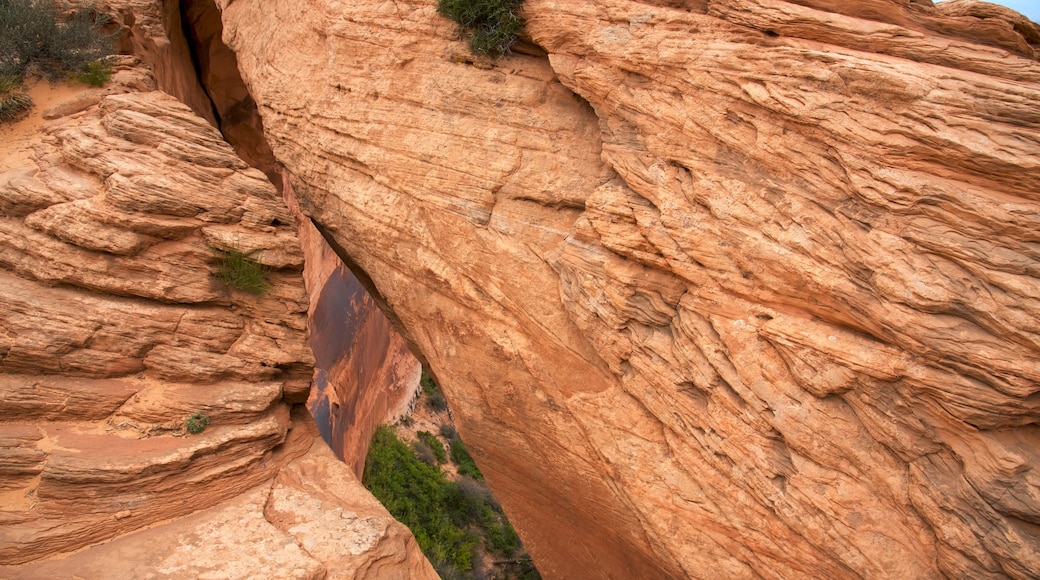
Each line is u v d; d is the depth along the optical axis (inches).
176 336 337.1
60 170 362.0
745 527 284.7
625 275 314.3
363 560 285.9
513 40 364.5
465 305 392.8
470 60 379.6
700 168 292.0
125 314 326.6
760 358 275.0
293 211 710.5
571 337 350.9
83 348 316.5
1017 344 221.1
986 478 228.2
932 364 235.8
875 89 249.1
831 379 256.2
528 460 409.1
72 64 466.0
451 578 712.4
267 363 356.5
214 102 750.5
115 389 318.0
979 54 256.7
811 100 260.1
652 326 315.9
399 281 426.0
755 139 278.2
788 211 265.7
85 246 327.9
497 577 765.9
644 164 314.0
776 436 273.1
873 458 253.6
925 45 262.1
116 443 300.5
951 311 230.7
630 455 327.0
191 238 354.3
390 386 909.2
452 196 384.2
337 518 305.9
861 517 253.1
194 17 697.6
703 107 292.8
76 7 537.0
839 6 286.2
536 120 366.0
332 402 659.4
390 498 784.3
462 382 412.2
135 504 286.4
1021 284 218.7
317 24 450.0
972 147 229.8
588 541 418.9
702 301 292.8
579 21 331.9
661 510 313.9
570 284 342.0
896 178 241.4
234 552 277.4
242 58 555.2
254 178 382.9
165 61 640.4
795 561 272.1
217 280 357.7
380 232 418.6
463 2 360.2
